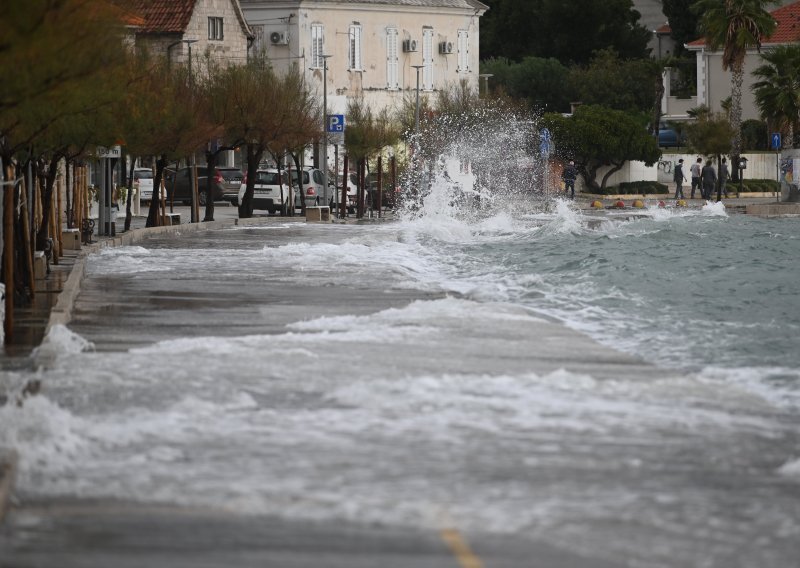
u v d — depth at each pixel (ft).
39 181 235.61
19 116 150.00
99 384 108.06
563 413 99.04
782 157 572.10
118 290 194.08
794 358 134.51
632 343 145.18
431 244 313.73
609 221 421.59
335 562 62.49
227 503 72.54
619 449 87.30
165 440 87.92
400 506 72.28
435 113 647.56
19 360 124.26
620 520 70.54
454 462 82.48
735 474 81.20
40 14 97.25
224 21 629.92
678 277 236.22
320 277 217.56
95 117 205.16
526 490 76.13
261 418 95.14
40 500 73.00
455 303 172.76
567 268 246.68
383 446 86.63
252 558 62.95
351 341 136.05
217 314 162.61
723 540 67.51
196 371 114.73
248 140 418.92
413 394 104.88
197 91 403.13
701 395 108.47
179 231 361.71
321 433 90.38
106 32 117.08
